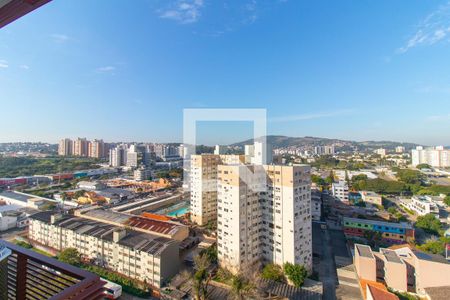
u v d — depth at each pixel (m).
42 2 2.77
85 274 3.10
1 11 2.79
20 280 3.53
